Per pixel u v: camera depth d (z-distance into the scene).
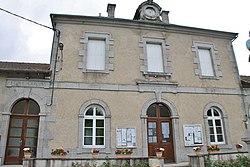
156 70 10.02
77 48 9.35
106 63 9.41
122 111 8.90
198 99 9.86
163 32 10.59
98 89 8.95
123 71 9.46
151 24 10.41
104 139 8.47
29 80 8.48
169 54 10.27
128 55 9.77
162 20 11.00
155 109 9.49
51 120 8.21
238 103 10.30
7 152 7.87
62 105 8.45
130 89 9.25
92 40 9.81
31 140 8.15
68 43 9.34
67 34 9.45
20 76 8.56
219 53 11.02
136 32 10.24
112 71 9.36
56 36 9.33
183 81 9.98
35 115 8.36
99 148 8.30
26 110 8.38
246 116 10.15
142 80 9.51
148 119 9.28
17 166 7.43
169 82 9.71
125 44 9.91
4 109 8.02
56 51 9.11
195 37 10.97
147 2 10.79
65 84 8.72
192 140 9.20
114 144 8.44
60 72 8.86
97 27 9.88
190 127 9.35
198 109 9.70
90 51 9.62
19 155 7.92
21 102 8.45
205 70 10.67
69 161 6.70
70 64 9.05
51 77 8.71
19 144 8.03
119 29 10.09
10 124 8.12
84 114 8.60
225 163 7.35
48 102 8.38
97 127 8.64
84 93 8.79
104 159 6.86
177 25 10.59
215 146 8.80
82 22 9.74
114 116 8.76
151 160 7.12
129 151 7.72
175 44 10.52
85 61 9.24
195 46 10.74
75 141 8.16
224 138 9.66
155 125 9.29
